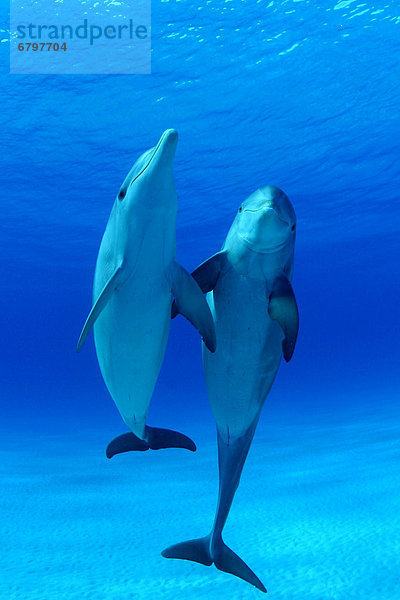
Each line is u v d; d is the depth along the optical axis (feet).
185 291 11.27
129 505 26.35
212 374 12.59
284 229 10.80
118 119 59.57
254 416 12.97
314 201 86.89
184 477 32.40
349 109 59.26
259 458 36.47
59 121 59.47
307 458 35.06
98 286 12.31
